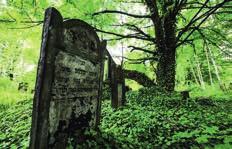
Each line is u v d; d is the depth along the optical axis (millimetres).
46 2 8633
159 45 13211
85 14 9703
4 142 5273
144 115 6895
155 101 9469
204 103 10305
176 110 7941
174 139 4922
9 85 18672
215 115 7371
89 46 4906
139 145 4543
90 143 3998
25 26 9953
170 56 13125
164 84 12828
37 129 3340
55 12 3635
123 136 4992
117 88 8078
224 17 12844
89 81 4961
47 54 3494
